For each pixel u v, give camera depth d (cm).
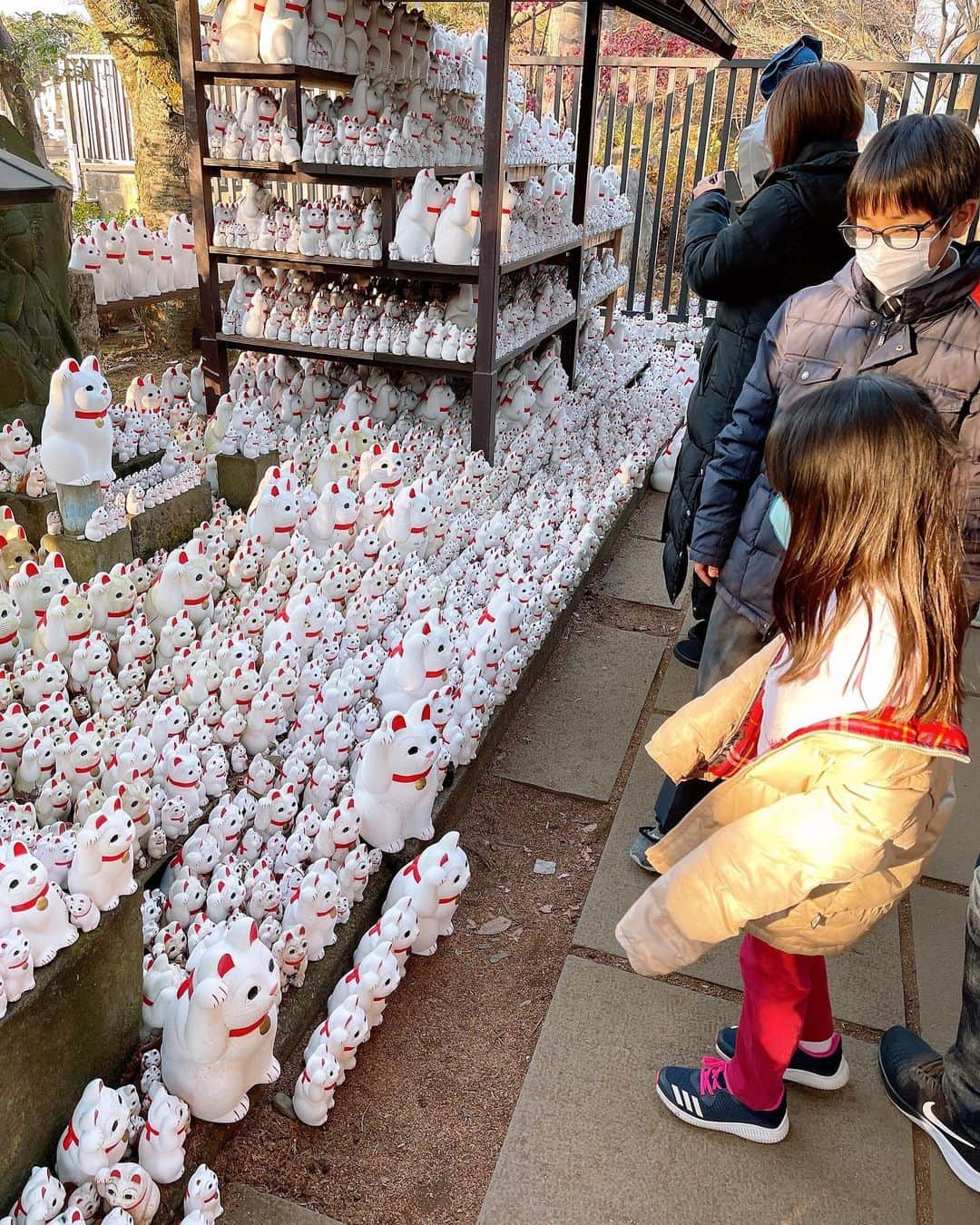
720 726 197
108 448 353
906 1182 208
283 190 831
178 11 484
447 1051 235
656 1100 223
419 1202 198
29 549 343
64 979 181
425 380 573
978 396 202
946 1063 209
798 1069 223
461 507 462
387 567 399
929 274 202
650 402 709
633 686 404
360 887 254
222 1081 189
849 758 155
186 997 190
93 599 319
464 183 475
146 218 845
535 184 553
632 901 284
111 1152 177
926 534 149
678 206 860
